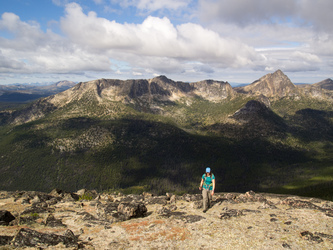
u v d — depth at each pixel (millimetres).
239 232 12438
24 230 10828
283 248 10422
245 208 17250
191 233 12688
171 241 11789
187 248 10938
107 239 12273
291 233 12016
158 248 11055
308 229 12453
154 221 14977
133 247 11203
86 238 12391
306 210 15844
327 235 11391
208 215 15672
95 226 14414
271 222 13805
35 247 10133
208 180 17062
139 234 12875
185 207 18406
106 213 16500
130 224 14633
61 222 14938
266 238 11547
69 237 11266
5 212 14930
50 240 10672
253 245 10867
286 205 17453
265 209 16641
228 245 10984
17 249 9914
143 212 16750
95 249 10945
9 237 10984
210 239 11797
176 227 13664
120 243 11641
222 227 13281
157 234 12766
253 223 13758
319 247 10359
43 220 15375
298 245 10625
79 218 15836
